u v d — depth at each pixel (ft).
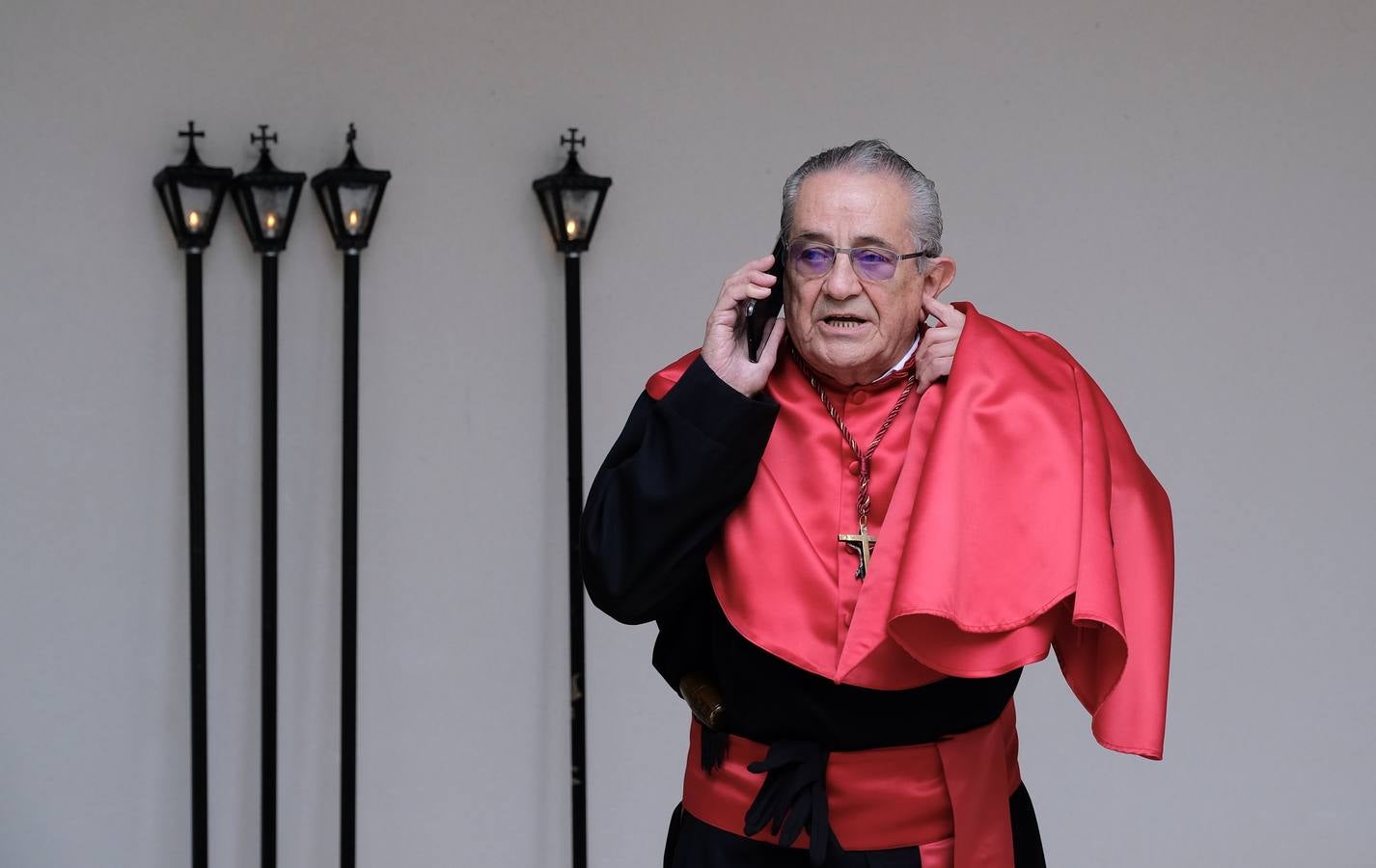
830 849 24.43
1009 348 24.67
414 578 43.32
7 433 39.93
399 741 43.29
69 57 39.93
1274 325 49.47
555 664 44.62
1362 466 50.14
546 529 44.37
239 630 41.65
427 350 43.24
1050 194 47.93
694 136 45.32
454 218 43.29
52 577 40.34
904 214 23.73
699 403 24.21
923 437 24.50
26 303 39.91
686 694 26.32
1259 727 49.75
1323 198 49.67
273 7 41.45
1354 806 50.29
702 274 45.47
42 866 40.42
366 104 42.37
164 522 40.98
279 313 41.75
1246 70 49.11
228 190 40.45
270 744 40.47
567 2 44.14
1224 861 49.57
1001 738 25.52
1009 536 23.41
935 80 47.09
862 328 23.79
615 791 45.34
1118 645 23.32
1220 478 49.21
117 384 40.52
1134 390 48.55
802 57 46.09
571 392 42.96
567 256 42.93
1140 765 49.16
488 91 43.50
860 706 24.35
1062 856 48.70
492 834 44.24
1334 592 50.06
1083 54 48.08
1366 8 49.85
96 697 40.70
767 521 24.79
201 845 40.09
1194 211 48.85
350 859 41.19
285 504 42.09
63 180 39.99
